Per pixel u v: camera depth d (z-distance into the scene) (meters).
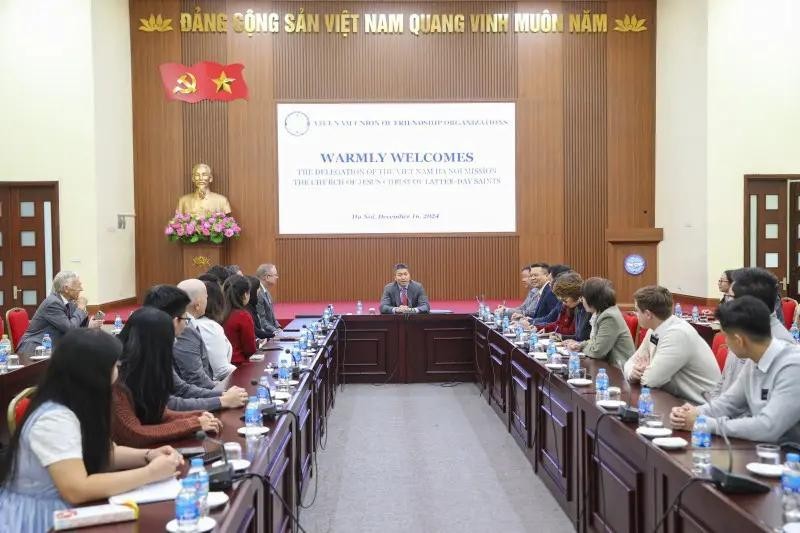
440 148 12.12
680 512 2.31
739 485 2.07
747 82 10.58
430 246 12.16
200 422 2.85
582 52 12.27
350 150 12.10
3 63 10.49
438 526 3.96
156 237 12.08
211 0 12.02
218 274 6.24
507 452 5.42
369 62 12.12
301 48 12.09
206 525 1.86
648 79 12.27
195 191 11.95
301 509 4.21
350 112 12.05
